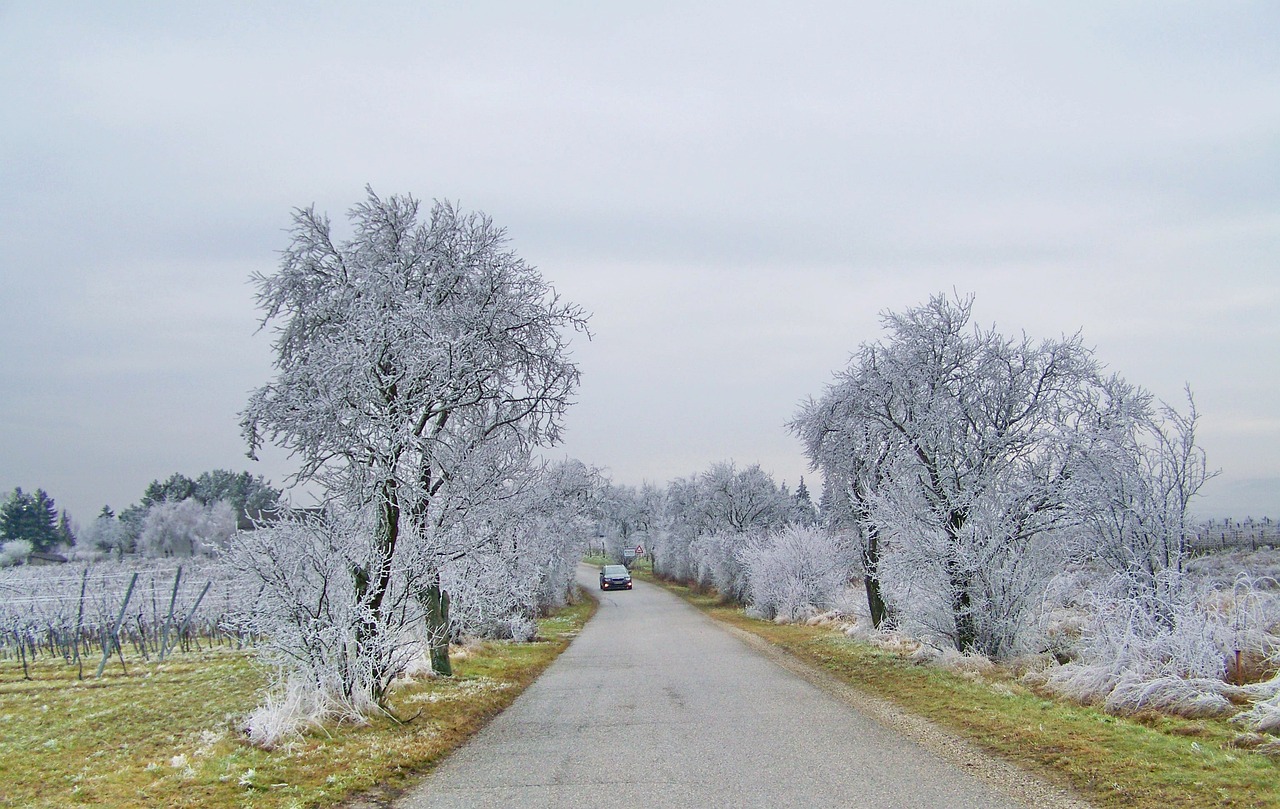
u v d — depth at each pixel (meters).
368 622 10.76
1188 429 13.30
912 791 7.08
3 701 13.73
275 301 12.70
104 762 8.76
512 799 7.19
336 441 11.10
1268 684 9.16
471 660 17.97
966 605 15.52
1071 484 14.26
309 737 9.45
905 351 17.69
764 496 51.06
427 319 11.87
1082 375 15.89
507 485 14.79
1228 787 6.64
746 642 22.67
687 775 7.89
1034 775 7.52
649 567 90.19
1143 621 11.52
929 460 16.47
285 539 10.24
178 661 19.19
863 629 21.58
